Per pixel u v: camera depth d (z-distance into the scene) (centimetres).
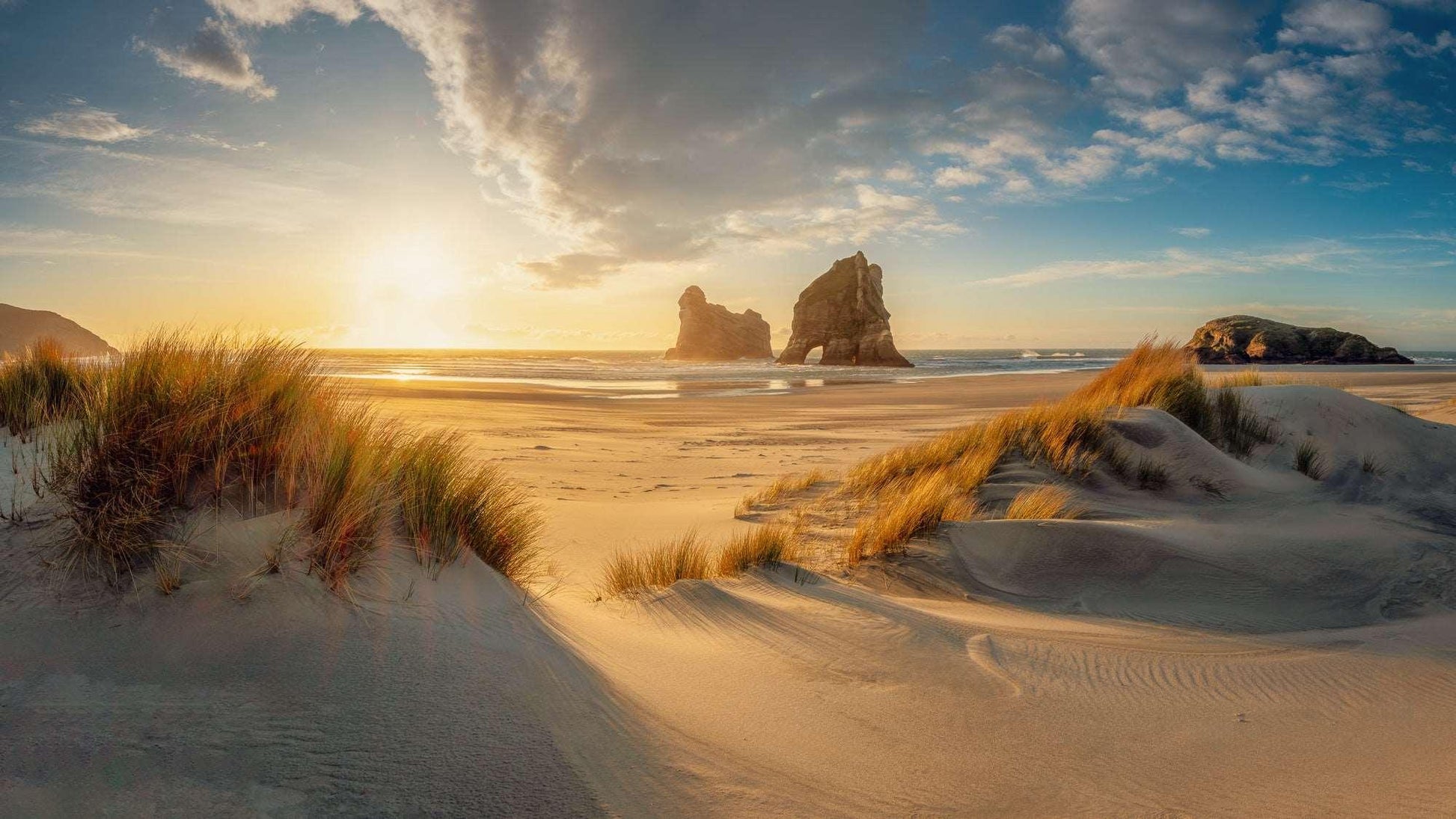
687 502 923
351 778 177
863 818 197
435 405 2166
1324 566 555
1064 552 561
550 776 192
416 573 321
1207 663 357
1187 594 512
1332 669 346
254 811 161
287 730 193
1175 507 733
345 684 219
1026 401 2886
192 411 297
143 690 201
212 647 225
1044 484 765
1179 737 265
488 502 425
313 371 395
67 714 186
